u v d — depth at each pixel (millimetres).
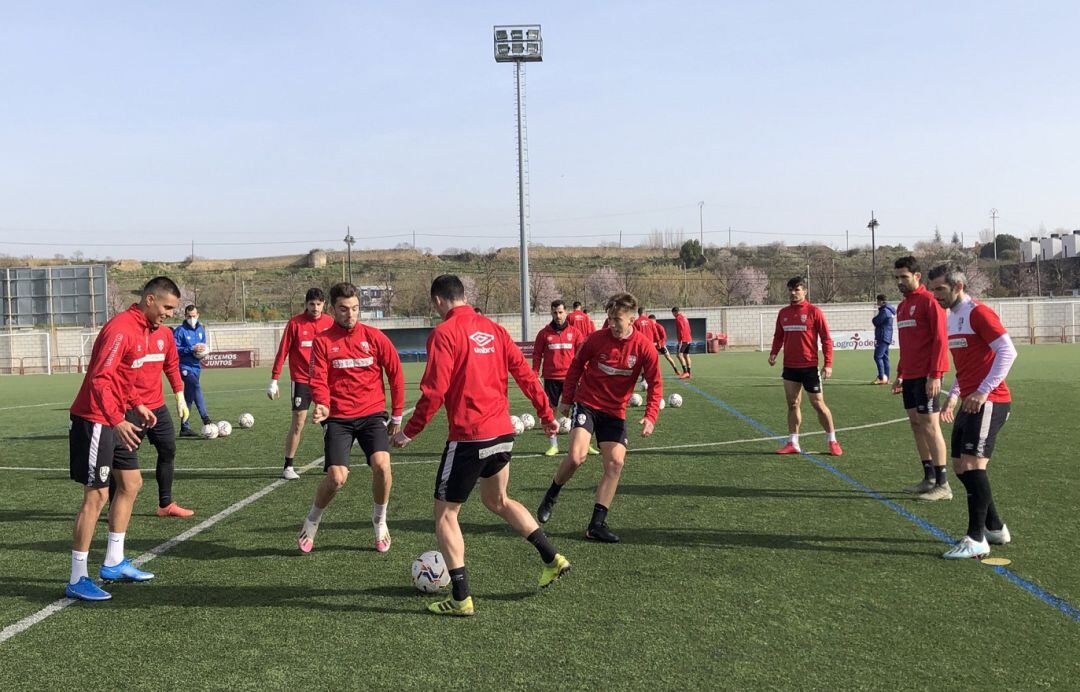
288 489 7844
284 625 4207
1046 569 4941
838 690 3369
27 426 13828
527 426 12023
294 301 62375
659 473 8148
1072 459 8453
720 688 3396
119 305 59406
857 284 61781
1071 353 28219
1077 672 3521
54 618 4371
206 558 5480
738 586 4703
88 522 4723
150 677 3596
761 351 37812
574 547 5562
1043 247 68812
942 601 4410
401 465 9039
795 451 9273
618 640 3926
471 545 5641
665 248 86438
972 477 5227
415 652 3822
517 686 3439
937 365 6754
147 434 6566
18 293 37969
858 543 5566
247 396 19062
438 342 4363
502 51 27938
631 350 5875
